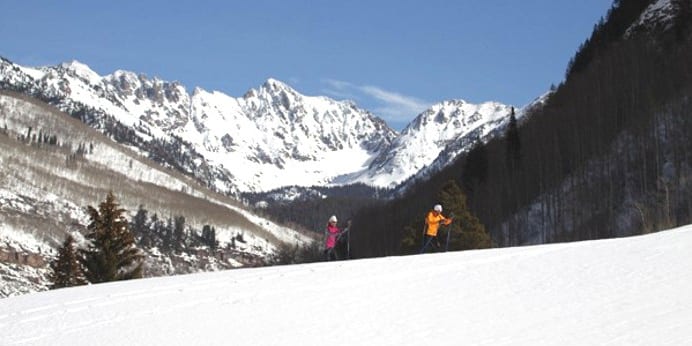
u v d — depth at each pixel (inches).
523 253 884.0
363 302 692.7
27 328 690.2
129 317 704.4
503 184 3981.3
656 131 3408.0
